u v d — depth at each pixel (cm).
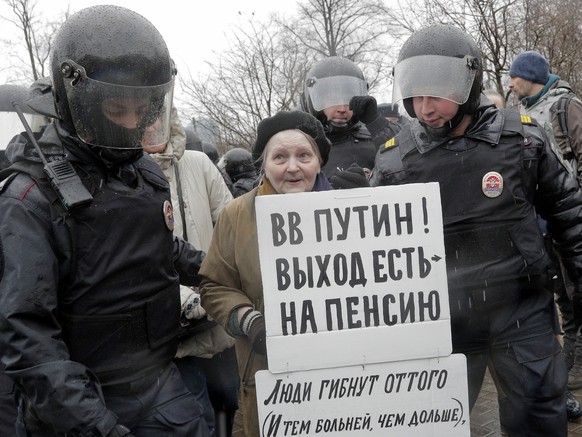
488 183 277
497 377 292
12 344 199
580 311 309
